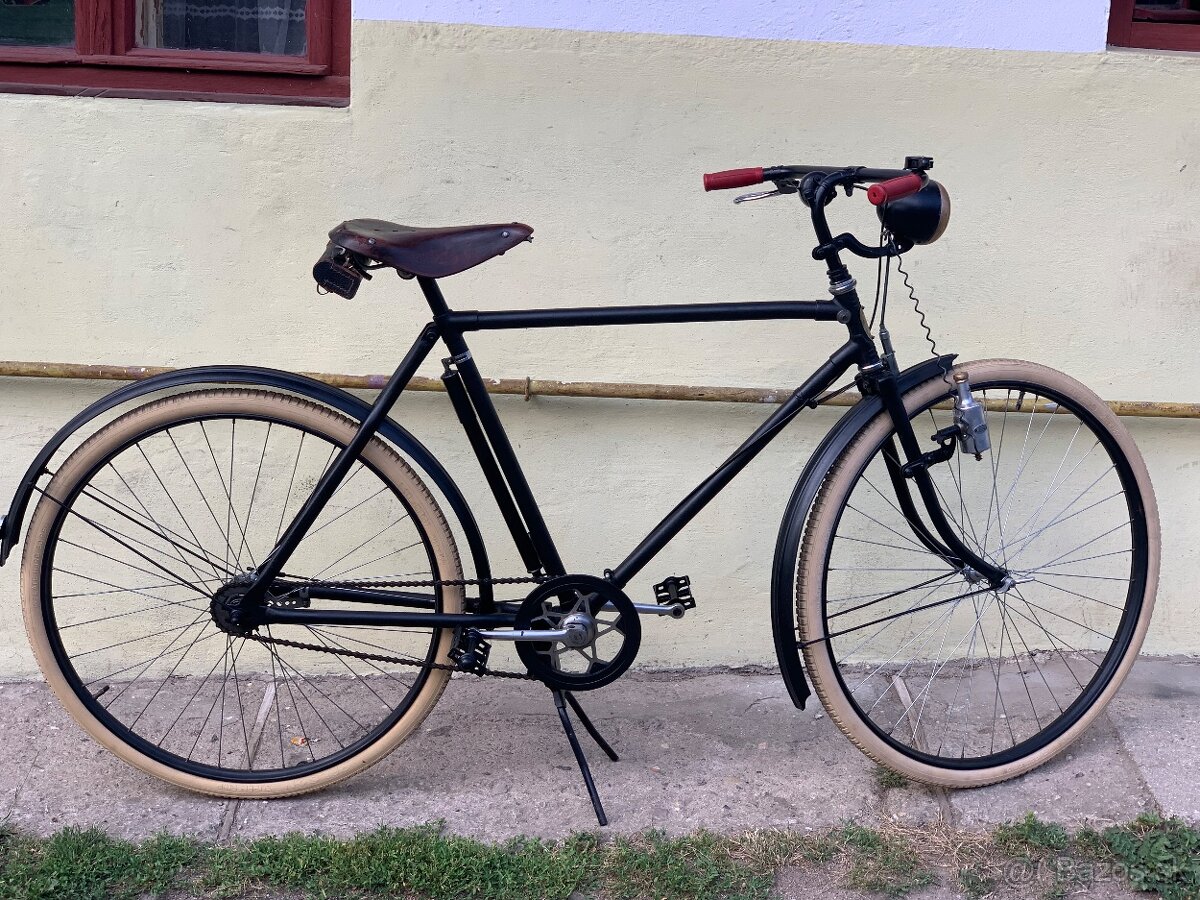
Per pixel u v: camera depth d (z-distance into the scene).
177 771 2.67
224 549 3.06
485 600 2.65
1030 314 3.03
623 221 2.90
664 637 3.20
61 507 2.55
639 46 2.80
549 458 3.04
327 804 2.67
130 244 2.85
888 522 3.16
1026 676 3.20
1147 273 3.01
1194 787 2.74
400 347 2.94
